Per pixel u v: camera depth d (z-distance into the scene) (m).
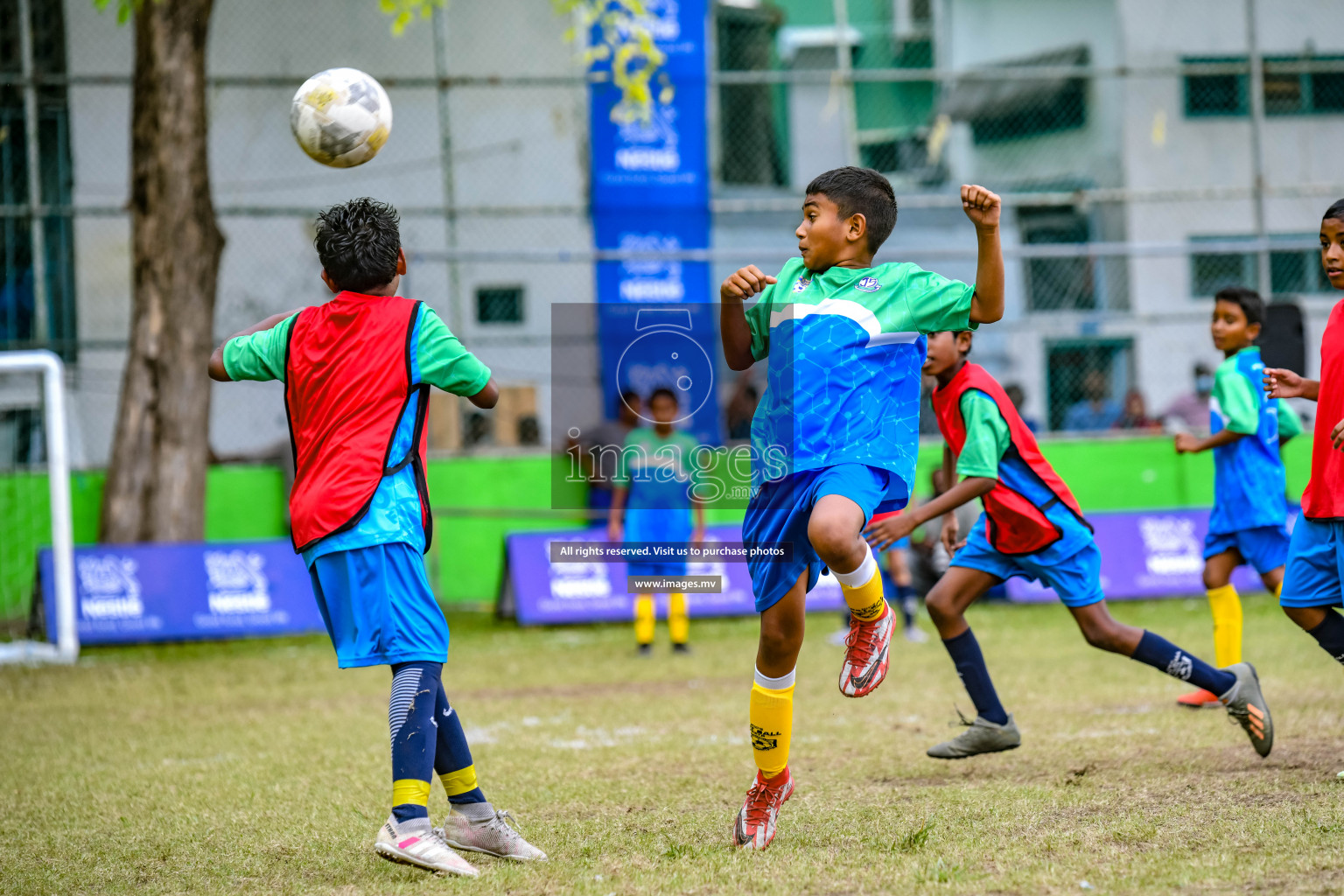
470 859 5.33
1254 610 16.69
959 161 29.25
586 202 24.75
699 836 5.64
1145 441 21.12
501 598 18.69
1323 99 28.23
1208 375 22.47
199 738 9.34
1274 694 9.51
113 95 23.05
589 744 8.53
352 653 5.13
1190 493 21.14
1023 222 27.39
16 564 19.06
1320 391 6.43
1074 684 10.65
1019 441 7.14
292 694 11.93
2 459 21.59
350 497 5.10
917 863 4.91
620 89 22.41
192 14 18.00
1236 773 6.60
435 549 20.23
